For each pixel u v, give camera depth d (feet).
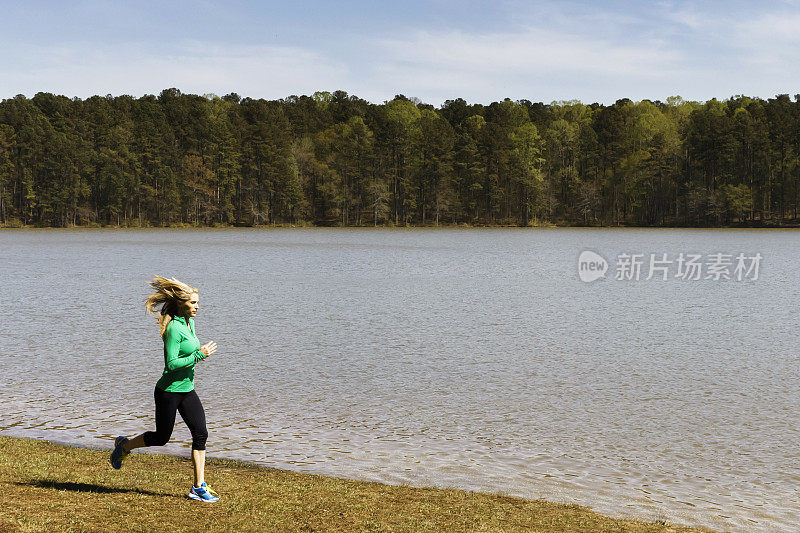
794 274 180.04
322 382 57.57
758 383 58.59
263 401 51.06
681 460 38.65
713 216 501.56
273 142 508.94
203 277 163.84
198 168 496.23
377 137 517.96
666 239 372.99
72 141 468.34
